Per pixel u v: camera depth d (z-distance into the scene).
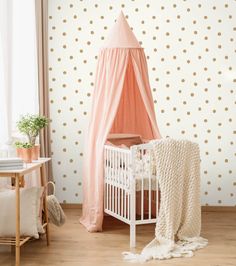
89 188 4.14
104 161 4.05
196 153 3.73
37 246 3.58
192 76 4.84
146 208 4.46
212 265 3.15
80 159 4.92
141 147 3.59
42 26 4.65
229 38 4.81
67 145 4.91
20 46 4.11
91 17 4.86
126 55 4.10
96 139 4.17
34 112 4.43
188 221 3.73
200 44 4.83
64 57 4.87
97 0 4.84
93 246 3.59
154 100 4.87
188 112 4.86
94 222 4.03
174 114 4.87
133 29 4.84
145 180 3.71
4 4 3.53
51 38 4.87
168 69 4.85
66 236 3.88
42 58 4.64
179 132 4.88
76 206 4.93
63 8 4.86
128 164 3.65
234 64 4.83
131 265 3.15
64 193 4.93
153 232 4.02
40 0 4.54
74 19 4.86
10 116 3.65
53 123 4.89
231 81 4.83
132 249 3.52
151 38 4.84
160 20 4.83
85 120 4.90
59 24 4.86
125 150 3.67
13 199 3.24
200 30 4.82
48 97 4.75
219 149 4.87
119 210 3.86
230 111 4.86
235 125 4.86
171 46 4.83
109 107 4.09
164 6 4.82
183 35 4.82
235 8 4.80
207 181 4.88
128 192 3.66
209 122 4.86
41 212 3.55
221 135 4.86
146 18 4.83
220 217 4.59
